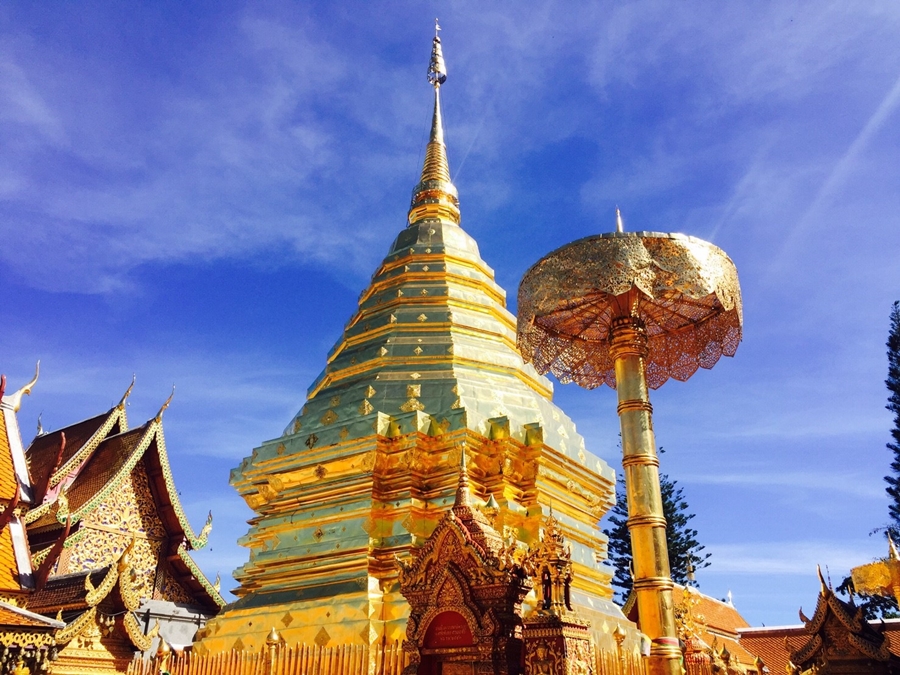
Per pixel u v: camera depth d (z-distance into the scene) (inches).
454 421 717.9
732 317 539.5
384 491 714.2
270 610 663.8
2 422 896.3
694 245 461.7
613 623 687.7
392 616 617.3
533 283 487.8
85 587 847.7
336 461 733.3
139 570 1263.5
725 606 1310.3
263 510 787.4
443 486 704.4
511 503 703.7
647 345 475.5
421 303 921.5
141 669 616.1
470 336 890.7
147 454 1330.0
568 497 771.4
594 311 556.4
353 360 868.6
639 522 426.9
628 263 445.4
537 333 562.9
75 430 1423.5
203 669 579.8
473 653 405.1
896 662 666.2
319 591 662.5
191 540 1314.0
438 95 1241.4
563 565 426.3
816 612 700.0
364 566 659.4
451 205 1117.7
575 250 462.6
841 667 677.9
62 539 793.6
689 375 570.6
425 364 833.5
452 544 434.0
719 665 577.9
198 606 1317.7
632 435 445.1
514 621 412.8
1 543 787.4
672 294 522.3
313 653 532.7
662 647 400.8
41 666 686.5
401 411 752.3
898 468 1472.7
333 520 709.9
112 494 1270.9
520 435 740.7
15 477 847.1
